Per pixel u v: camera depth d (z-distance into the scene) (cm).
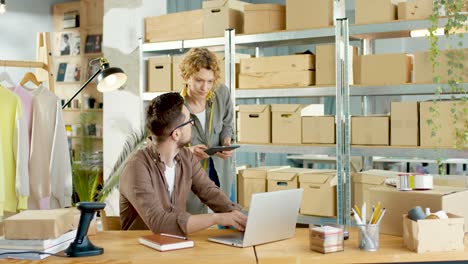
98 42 737
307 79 455
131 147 508
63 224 241
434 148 407
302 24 457
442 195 257
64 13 751
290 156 771
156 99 277
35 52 725
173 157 281
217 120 388
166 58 528
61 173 439
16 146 417
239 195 480
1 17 684
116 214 592
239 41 483
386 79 428
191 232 258
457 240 238
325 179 439
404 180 271
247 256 230
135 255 232
